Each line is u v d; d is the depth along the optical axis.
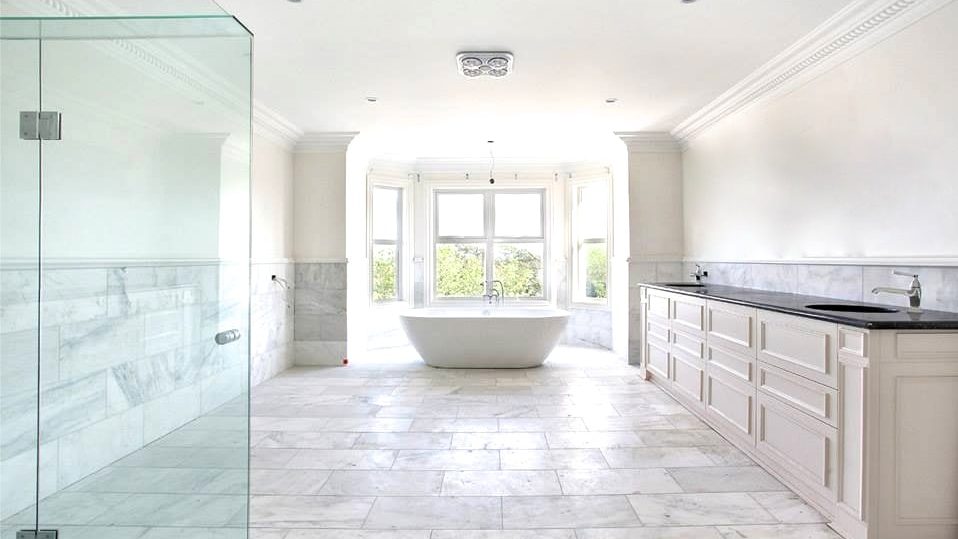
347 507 2.56
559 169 7.36
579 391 4.75
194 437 2.26
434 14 3.00
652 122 5.35
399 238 7.41
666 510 2.52
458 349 5.67
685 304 4.13
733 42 3.36
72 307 2.20
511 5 2.90
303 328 5.95
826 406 2.38
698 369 3.89
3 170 2.17
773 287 4.04
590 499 2.64
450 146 6.51
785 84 3.80
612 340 6.83
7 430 2.16
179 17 2.21
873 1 2.75
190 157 2.33
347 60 3.66
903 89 2.76
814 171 3.53
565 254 7.34
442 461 3.13
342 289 5.93
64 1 2.48
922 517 2.13
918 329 2.12
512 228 7.58
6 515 2.16
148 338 2.27
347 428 3.74
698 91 4.34
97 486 2.20
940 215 2.55
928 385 2.13
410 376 5.37
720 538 2.27
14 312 2.17
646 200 5.91
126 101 2.25
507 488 2.77
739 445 3.31
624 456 3.20
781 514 2.47
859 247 3.11
